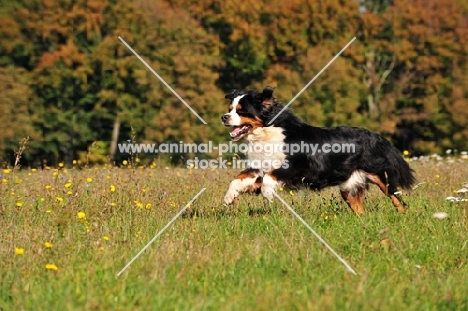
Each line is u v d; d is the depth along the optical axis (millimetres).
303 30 33438
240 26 33000
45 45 34000
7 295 6625
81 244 8391
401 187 12008
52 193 11797
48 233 8828
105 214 10367
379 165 11703
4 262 7637
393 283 7098
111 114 33156
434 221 9797
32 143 32375
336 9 33625
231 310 6090
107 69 32938
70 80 33438
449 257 8203
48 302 6285
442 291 6844
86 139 33500
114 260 7680
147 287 6629
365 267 7590
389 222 10031
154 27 32875
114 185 12688
